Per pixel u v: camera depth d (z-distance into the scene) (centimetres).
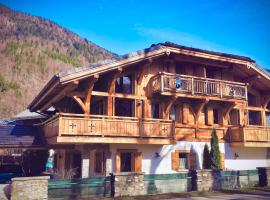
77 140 1596
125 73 1931
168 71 2069
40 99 2034
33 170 2289
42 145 1902
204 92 1980
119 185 1444
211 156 1898
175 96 1888
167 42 1898
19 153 2709
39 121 2717
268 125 2461
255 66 2200
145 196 1471
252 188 1764
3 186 1454
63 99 2103
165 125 1845
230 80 2281
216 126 2141
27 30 16275
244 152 2211
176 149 1961
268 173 1867
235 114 2280
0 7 17038
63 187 1351
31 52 13250
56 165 2528
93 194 1412
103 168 1791
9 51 12500
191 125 2047
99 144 1764
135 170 1812
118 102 1919
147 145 1878
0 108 8719
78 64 14475
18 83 10612
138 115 1906
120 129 1716
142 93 1944
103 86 1911
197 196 1499
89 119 1644
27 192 1252
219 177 1730
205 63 2138
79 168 1978
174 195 1511
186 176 1650
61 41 17238
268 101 2400
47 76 12056
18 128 2044
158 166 1881
